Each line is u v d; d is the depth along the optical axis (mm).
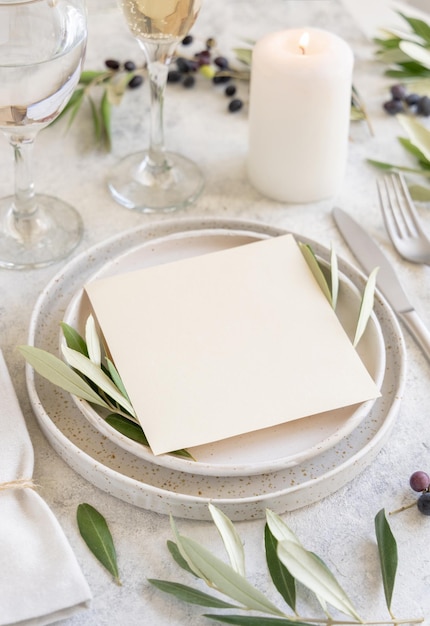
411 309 786
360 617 631
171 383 704
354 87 983
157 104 874
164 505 664
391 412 704
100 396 698
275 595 639
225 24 1087
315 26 1092
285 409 693
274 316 748
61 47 726
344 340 735
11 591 612
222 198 892
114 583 642
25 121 746
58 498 679
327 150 860
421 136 894
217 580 607
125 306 748
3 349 760
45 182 901
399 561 656
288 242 796
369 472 700
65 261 830
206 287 764
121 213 876
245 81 1024
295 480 681
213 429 680
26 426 708
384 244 855
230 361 719
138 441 681
